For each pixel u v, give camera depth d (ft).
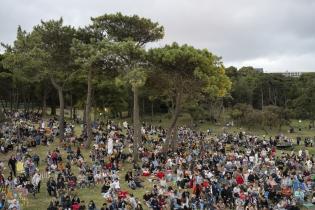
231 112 387.75
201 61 175.63
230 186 135.74
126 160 176.76
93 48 187.62
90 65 186.91
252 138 245.65
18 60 204.74
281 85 495.41
